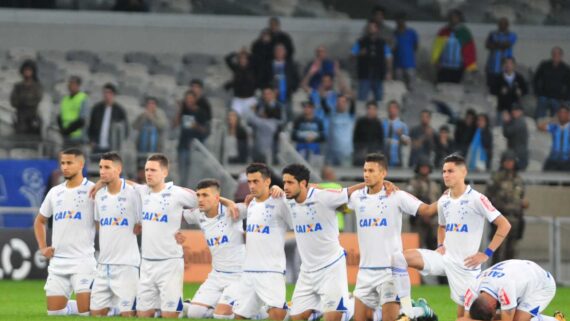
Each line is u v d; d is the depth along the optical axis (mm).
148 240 40031
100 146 64812
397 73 82688
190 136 63844
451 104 83688
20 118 67688
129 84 83438
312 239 37969
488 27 92562
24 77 68188
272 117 64938
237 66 72875
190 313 40531
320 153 67812
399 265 36781
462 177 38125
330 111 70375
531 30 93250
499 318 34219
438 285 64750
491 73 80562
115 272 40375
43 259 61812
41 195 64562
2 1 86812
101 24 87562
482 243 63500
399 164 69062
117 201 40312
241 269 40562
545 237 67000
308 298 38438
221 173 63031
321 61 77250
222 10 90250
